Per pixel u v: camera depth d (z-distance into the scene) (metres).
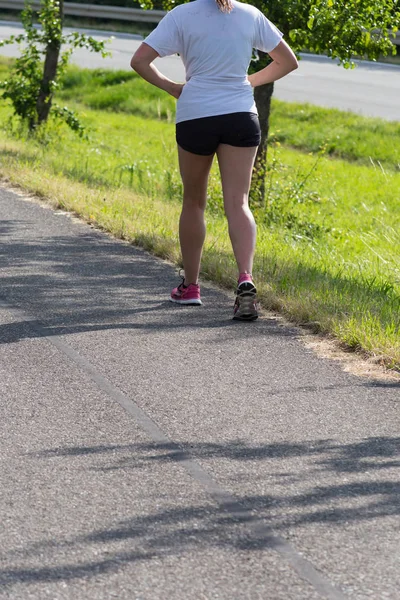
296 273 11.27
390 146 32.66
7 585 4.62
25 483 5.73
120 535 5.12
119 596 4.54
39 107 28.05
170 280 11.17
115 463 6.05
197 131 9.04
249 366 8.05
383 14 17.20
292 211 20.30
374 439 6.55
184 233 9.79
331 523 5.31
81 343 8.60
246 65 9.09
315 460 6.17
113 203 15.70
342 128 34.56
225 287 10.85
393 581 4.71
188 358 8.23
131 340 8.73
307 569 4.81
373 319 9.09
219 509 5.45
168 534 5.14
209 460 6.12
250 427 6.70
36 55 28.02
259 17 9.20
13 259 11.97
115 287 10.74
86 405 7.07
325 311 9.38
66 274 11.29
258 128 9.20
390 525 5.30
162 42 8.99
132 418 6.82
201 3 9.02
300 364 8.14
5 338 8.71
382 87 42.22
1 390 7.35
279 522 5.30
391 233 19.28
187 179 9.48
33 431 6.55
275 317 9.57
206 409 7.03
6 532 5.13
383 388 7.59
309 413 7.00
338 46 17.00
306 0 16.83
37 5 56.41
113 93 41.31
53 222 14.43
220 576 4.73
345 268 13.38
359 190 26.08
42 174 18.39
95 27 55.81
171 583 4.66
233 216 9.25
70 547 4.98
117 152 28.27
